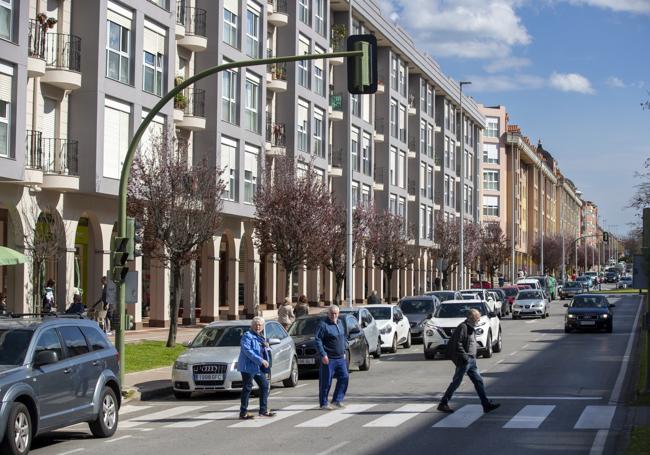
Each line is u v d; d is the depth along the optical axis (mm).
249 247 46375
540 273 121500
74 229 32188
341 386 17578
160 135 33375
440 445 12781
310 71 52344
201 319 42625
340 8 59844
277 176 41000
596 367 25250
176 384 20047
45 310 28875
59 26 31453
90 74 31984
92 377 13914
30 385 12102
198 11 40906
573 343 35094
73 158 31844
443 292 42969
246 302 46531
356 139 61594
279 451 12430
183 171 29234
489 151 119062
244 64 18031
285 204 38906
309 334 25359
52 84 30953
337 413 16672
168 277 38250
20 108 27844
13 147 27625
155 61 36344
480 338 28516
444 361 28812
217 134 40750
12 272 29656
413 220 74688
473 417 15805
